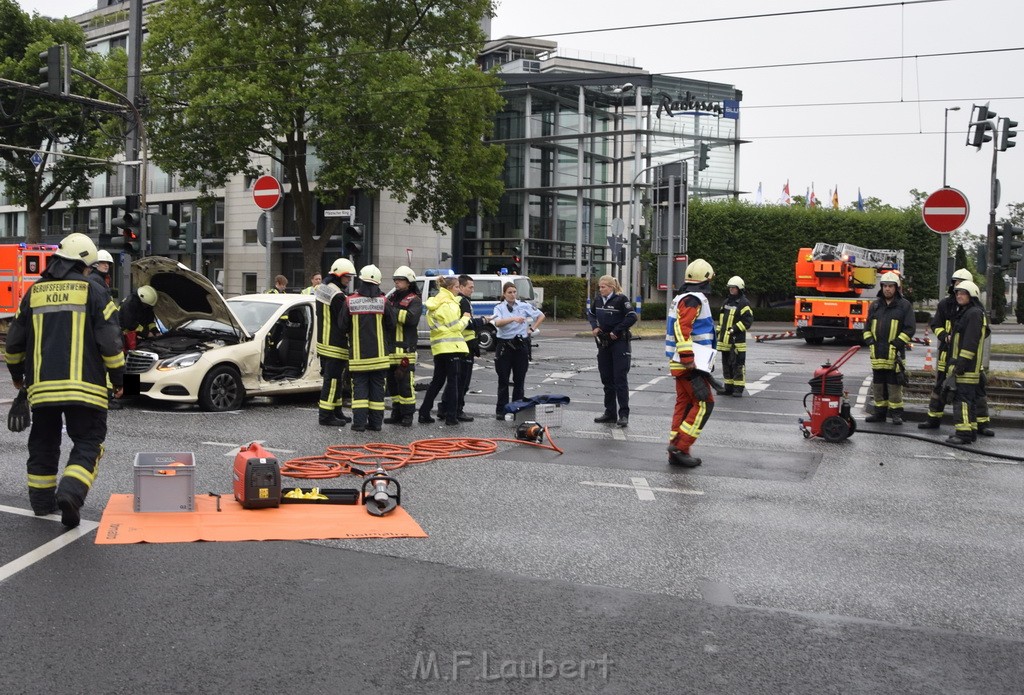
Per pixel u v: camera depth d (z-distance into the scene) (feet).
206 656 14.82
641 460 32.32
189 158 112.47
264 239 74.43
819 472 30.96
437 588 18.33
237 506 24.09
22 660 14.51
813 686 14.29
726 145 191.62
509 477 29.04
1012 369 66.95
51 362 21.74
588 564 20.15
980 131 75.15
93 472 22.30
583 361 74.38
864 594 18.67
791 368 71.10
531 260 178.50
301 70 107.76
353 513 23.75
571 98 181.68
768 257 164.66
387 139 110.73
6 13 131.95
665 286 78.33
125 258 64.90
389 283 150.10
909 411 44.34
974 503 26.94
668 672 14.65
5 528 21.71
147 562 19.40
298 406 45.24
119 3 176.55
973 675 14.85
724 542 22.17
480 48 122.72
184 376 41.39
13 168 141.18
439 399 51.16
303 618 16.53
